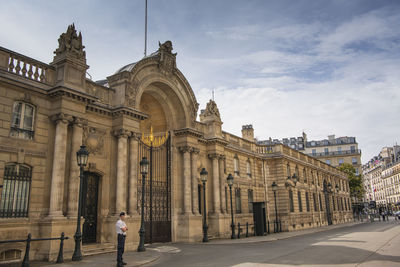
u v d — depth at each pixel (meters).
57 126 16.62
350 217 67.31
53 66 17.50
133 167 20.41
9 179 15.19
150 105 26.92
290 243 22.25
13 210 15.09
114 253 17.39
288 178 39.75
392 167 117.31
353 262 12.90
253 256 15.52
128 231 19.20
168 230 24.19
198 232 25.17
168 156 25.50
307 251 17.00
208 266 12.88
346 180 70.25
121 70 21.94
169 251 18.75
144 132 27.22
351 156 98.69
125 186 19.91
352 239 23.50
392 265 11.96
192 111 27.09
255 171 37.31
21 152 15.52
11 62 15.83
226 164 32.12
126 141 20.28
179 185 25.80
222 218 28.34
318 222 47.62
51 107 17.06
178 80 26.27
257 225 29.97
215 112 30.56
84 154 14.85
